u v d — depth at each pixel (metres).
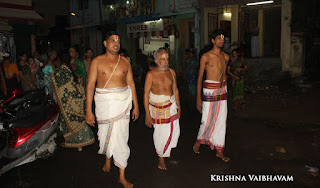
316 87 10.00
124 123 3.44
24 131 3.74
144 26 16.16
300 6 11.60
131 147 4.86
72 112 4.42
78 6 21.22
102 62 3.37
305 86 10.21
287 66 11.95
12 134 3.72
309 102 7.87
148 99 3.83
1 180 3.70
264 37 17.27
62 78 4.37
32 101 4.33
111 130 3.39
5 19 10.74
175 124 3.87
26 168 4.05
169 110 3.78
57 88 4.37
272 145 4.67
